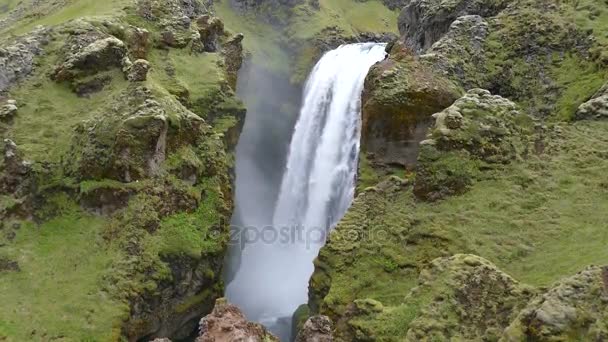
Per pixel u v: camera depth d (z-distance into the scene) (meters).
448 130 20.03
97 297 19.11
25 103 24.23
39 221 21.30
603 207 17.14
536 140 20.34
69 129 23.56
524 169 19.34
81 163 22.16
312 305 19.59
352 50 41.28
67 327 18.00
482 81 25.78
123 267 20.16
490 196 18.72
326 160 34.88
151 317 20.17
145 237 21.11
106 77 25.53
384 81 24.47
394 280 17.66
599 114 21.16
